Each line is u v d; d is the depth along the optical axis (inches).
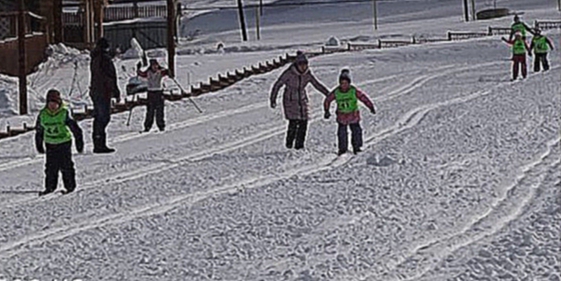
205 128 1071.6
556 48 2292.1
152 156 844.6
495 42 2503.7
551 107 1043.3
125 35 3270.2
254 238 462.9
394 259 413.7
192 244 455.2
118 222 530.3
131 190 649.6
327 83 1598.2
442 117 1017.5
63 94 1611.7
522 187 586.2
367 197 563.2
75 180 700.0
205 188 642.8
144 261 423.5
